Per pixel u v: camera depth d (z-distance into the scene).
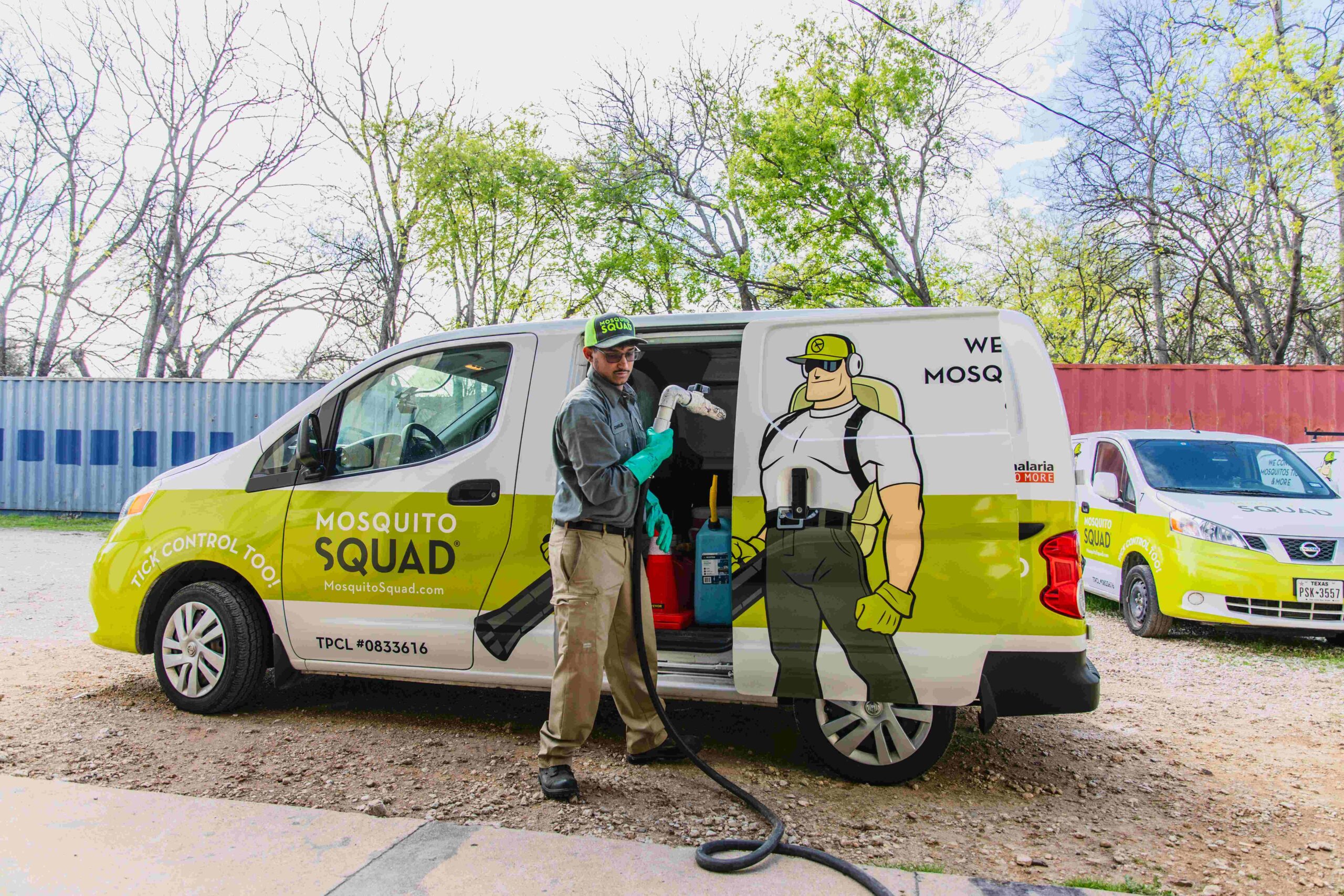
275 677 4.68
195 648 4.41
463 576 3.98
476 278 21.31
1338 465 8.66
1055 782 3.78
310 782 3.56
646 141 20.88
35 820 3.08
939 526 3.38
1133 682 5.61
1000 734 4.43
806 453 3.54
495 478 3.99
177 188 21.98
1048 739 4.37
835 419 3.55
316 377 22.72
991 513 3.34
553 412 3.99
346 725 4.36
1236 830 3.29
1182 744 4.32
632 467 3.34
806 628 3.50
